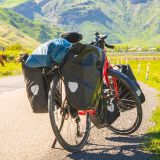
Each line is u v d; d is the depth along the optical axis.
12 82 26.59
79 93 6.48
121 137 8.15
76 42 6.67
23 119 10.70
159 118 10.18
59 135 6.57
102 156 6.77
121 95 7.79
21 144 7.69
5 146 7.56
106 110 7.67
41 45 6.67
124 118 10.01
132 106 7.91
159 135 8.16
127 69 8.10
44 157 6.72
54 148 7.31
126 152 7.01
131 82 7.68
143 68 61.31
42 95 6.61
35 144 7.66
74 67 6.41
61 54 6.41
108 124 7.79
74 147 6.94
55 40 6.64
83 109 6.68
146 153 6.93
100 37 7.49
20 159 6.64
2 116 11.34
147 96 16.58
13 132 8.91
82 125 8.79
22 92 18.50
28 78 6.66
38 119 10.63
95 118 7.58
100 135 8.31
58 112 7.55
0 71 39.53
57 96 6.73
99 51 6.84
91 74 6.56
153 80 32.56
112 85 7.77
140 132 8.58
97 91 6.91
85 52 6.38
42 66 6.49
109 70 7.70
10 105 13.86
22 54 6.84
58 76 6.57
